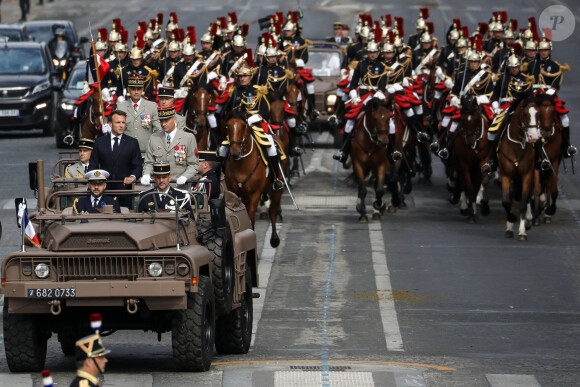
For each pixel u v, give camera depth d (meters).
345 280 64.75
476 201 86.25
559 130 81.00
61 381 41.97
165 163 45.47
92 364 26.98
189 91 87.69
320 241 75.94
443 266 68.50
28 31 163.25
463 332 53.44
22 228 42.12
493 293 61.81
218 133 88.81
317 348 50.09
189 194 45.94
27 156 110.62
